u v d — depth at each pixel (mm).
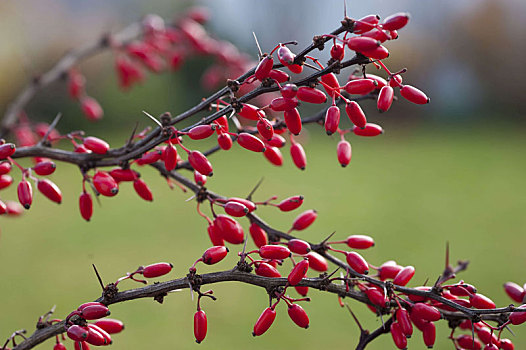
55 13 15227
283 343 5492
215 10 15867
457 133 19500
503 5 21391
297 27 17406
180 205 10984
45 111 14383
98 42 3738
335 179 13062
